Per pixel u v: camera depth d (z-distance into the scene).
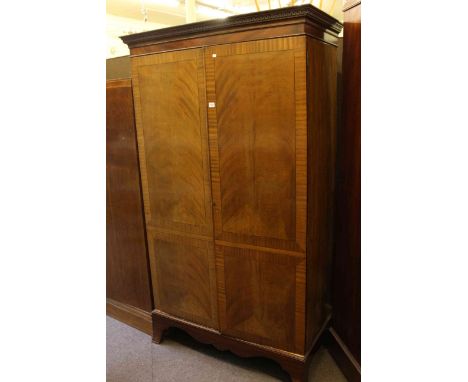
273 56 1.44
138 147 1.94
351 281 1.70
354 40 1.57
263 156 1.55
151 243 2.02
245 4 4.05
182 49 1.64
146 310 2.22
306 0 3.37
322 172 1.68
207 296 1.87
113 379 1.82
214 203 1.72
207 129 1.66
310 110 1.47
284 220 1.56
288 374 1.81
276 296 1.66
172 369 1.90
